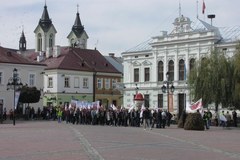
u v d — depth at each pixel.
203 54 69.69
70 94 93.00
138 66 81.88
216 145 26.31
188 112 47.69
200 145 26.17
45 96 92.38
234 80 53.81
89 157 19.09
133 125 50.50
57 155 19.78
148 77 80.25
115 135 33.19
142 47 82.94
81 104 59.06
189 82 56.97
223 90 53.81
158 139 30.31
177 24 75.88
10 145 24.50
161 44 77.38
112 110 53.72
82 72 95.38
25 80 80.75
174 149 23.30
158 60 78.31
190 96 58.25
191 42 73.25
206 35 71.06
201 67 55.78
